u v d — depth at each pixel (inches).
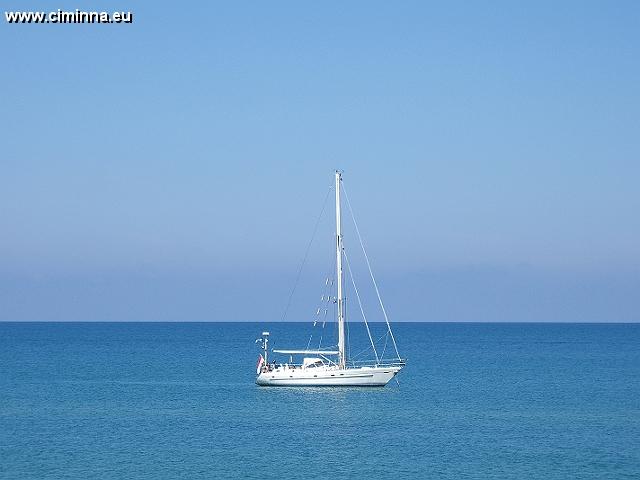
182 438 4153.5
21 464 3533.5
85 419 4790.8
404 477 3336.6
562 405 5482.3
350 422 4685.0
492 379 7421.3
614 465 3548.2
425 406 5383.9
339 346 6146.7
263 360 6387.8
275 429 4434.1
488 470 3457.2
